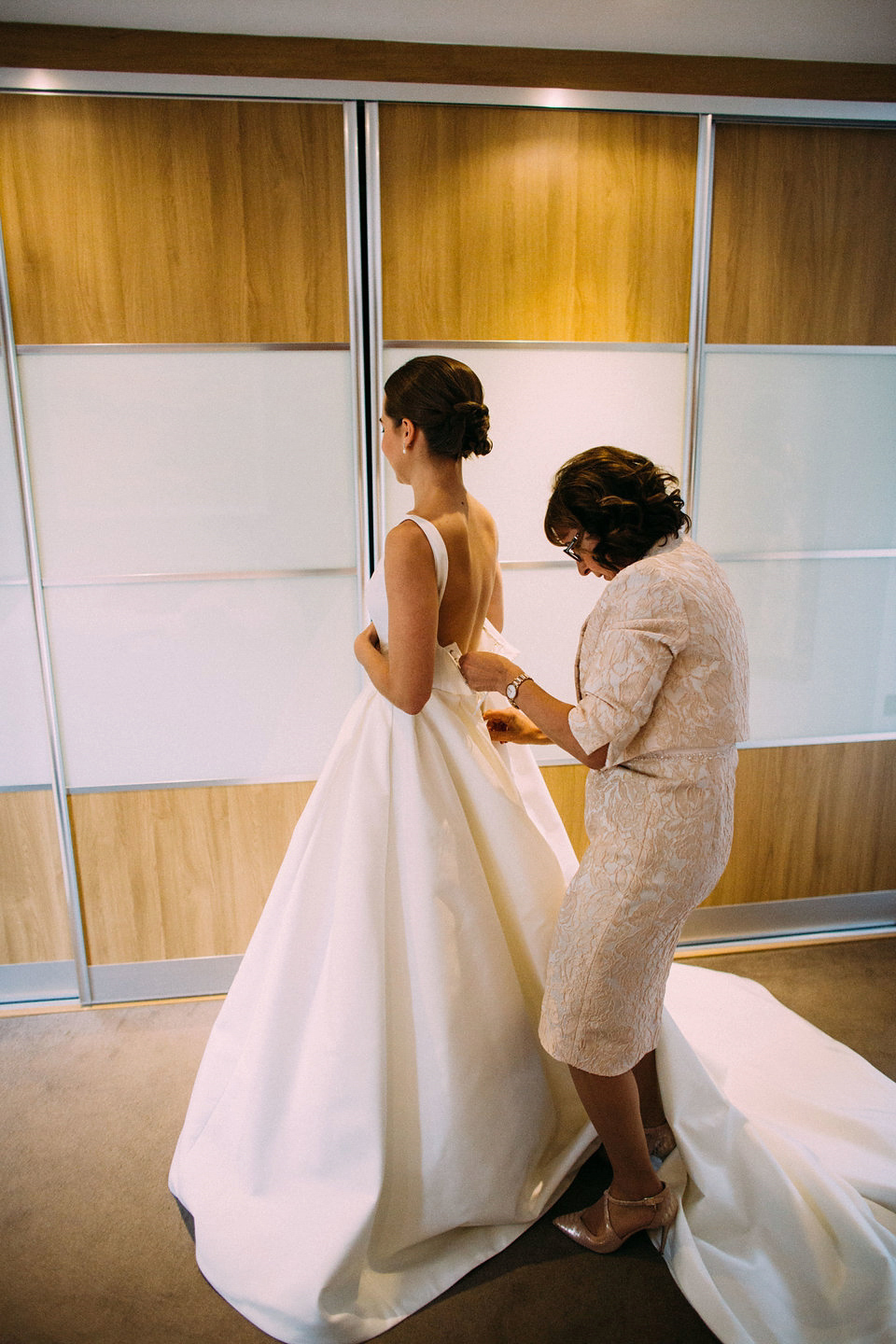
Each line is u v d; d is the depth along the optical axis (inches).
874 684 105.3
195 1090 72.2
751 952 106.3
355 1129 60.7
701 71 87.4
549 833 76.9
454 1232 65.9
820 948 107.2
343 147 83.7
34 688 92.1
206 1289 62.6
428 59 83.1
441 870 62.4
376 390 89.5
